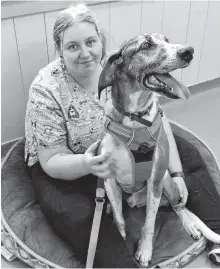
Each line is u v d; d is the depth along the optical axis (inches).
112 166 58.4
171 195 67.8
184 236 68.7
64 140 70.4
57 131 68.6
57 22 63.1
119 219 65.7
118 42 98.3
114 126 55.1
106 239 62.4
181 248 66.4
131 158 56.0
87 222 64.5
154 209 61.1
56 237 68.2
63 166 66.1
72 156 65.9
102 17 91.1
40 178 74.4
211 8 112.5
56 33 63.9
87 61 64.4
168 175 65.1
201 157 80.6
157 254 65.4
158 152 56.3
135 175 58.0
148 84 51.4
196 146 88.0
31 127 73.6
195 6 107.8
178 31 109.7
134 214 72.7
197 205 72.0
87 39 62.6
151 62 50.6
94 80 70.6
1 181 78.6
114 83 54.3
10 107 91.1
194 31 113.3
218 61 126.9
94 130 71.6
